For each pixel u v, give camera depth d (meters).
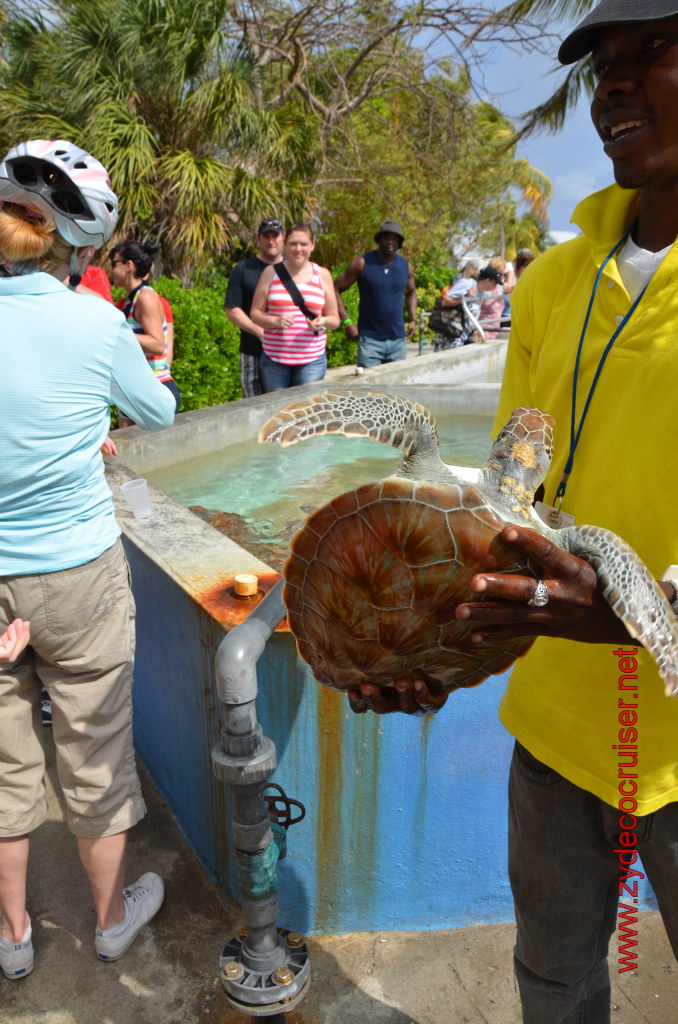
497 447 1.23
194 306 6.21
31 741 1.58
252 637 1.27
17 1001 1.66
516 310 1.31
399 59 12.02
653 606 0.94
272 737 1.67
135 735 2.47
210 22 9.62
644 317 1.02
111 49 9.45
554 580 0.92
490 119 17.48
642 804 1.07
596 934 1.27
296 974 1.43
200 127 9.84
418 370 5.63
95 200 1.42
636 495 1.03
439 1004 1.67
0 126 9.29
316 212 11.99
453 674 1.22
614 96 0.95
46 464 1.38
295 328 4.56
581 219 1.14
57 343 1.38
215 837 1.92
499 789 1.77
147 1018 1.62
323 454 4.24
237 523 3.14
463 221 15.91
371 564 1.14
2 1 9.90
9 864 1.61
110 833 1.63
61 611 1.46
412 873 1.83
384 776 1.72
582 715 1.11
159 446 3.60
